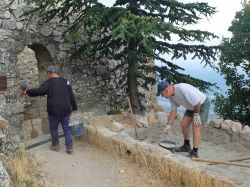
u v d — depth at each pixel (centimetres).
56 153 693
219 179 504
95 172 604
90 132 761
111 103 1184
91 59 1116
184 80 885
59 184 543
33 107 988
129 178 579
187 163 564
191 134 834
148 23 758
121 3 910
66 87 699
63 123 695
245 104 1252
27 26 929
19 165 532
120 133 739
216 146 769
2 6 870
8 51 881
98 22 822
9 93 875
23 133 890
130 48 901
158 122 885
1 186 436
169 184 553
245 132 788
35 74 1007
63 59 1030
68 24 985
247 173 612
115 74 1197
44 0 836
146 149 630
